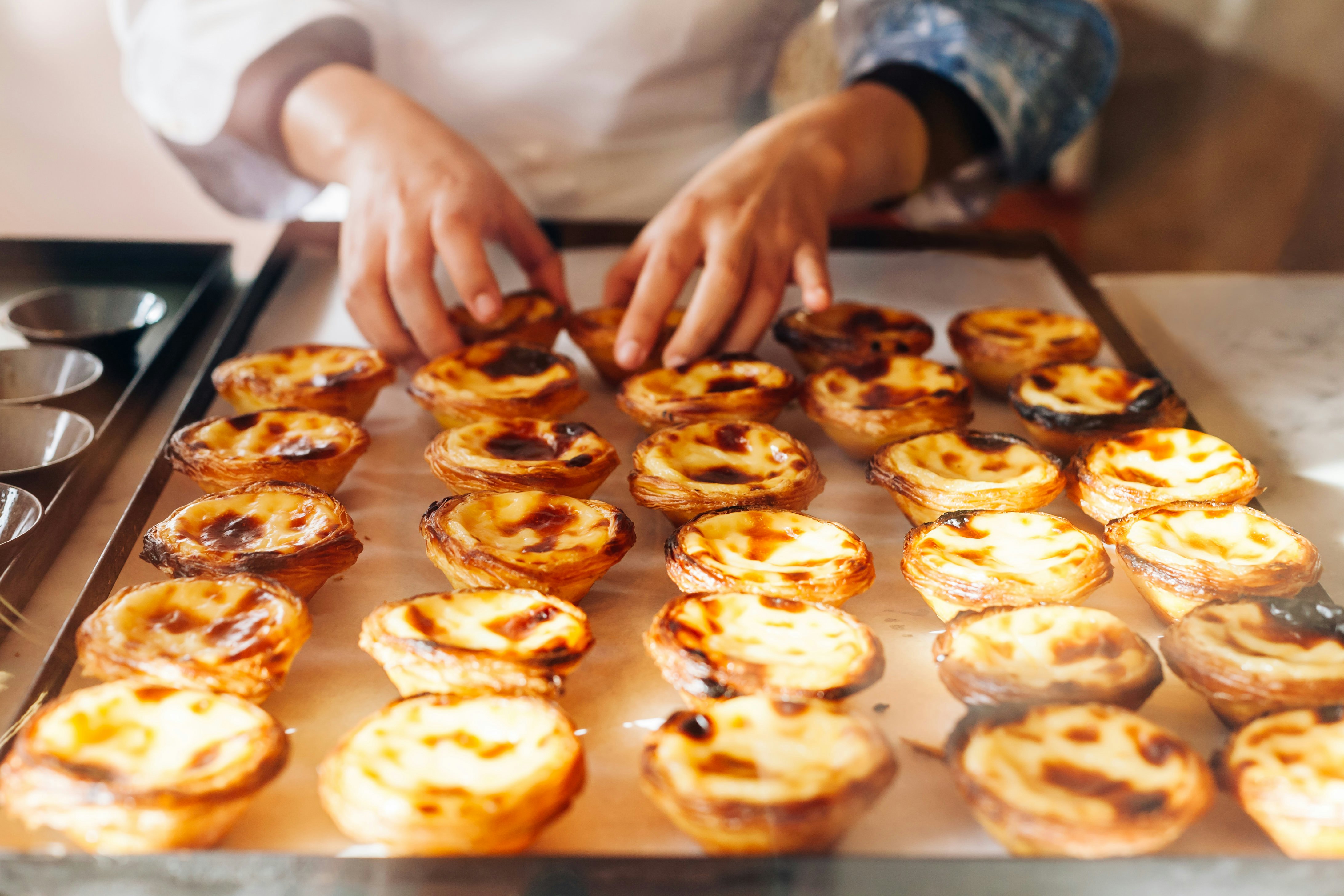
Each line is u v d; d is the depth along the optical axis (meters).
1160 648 1.14
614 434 1.80
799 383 1.87
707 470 1.55
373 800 0.91
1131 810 0.88
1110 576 1.27
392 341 1.93
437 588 1.34
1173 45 2.57
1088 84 2.58
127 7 2.51
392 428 1.79
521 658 1.08
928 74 2.48
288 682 1.16
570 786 0.94
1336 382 1.86
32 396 1.70
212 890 0.82
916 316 2.12
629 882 0.82
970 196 2.77
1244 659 1.05
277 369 1.82
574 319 2.02
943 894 0.81
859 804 0.89
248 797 0.91
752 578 1.24
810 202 2.09
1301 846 0.88
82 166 3.13
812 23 2.86
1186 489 1.45
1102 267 2.62
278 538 1.32
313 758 1.04
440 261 2.31
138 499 1.42
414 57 2.49
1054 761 0.94
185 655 1.08
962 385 1.77
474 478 1.49
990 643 1.12
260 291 2.14
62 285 2.19
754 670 1.07
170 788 0.88
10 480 1.39
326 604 1.30
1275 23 2.19
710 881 0.82
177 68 2.32
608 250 2.42
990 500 1.45
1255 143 2.31
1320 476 1.55
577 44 2.43
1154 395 1.70
